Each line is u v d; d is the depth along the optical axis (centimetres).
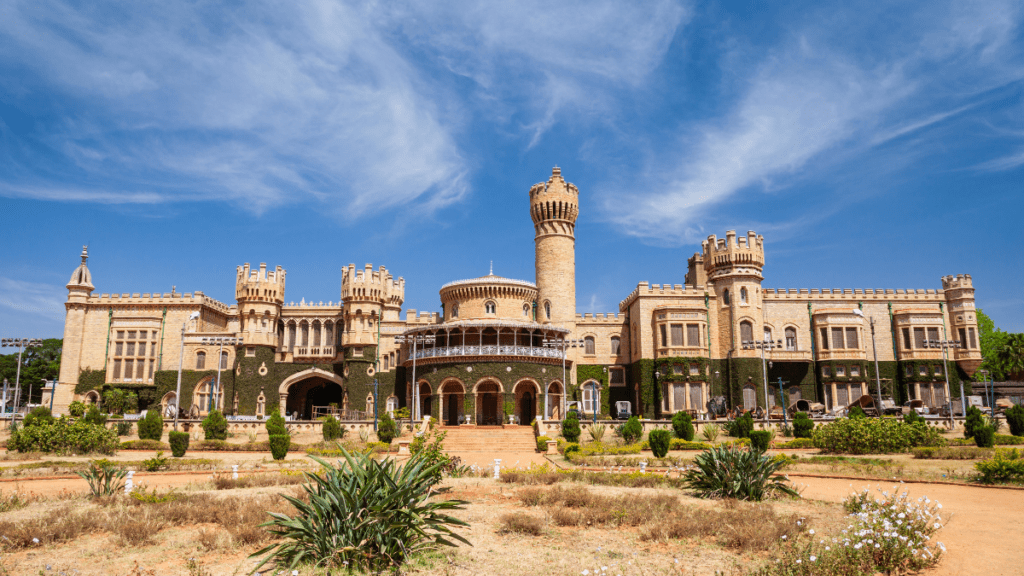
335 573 1170
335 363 7181
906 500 1698
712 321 6875
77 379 7094
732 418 5797
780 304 7025
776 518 1636
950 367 6775
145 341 7212
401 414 6231
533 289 7100
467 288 6962
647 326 6800
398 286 7762
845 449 3869
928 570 1229
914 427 3941
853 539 1250
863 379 6650
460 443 4875
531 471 2794
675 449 4250
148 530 1487
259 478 2662
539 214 7325
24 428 4056
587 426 5162
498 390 6147
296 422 5462
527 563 1268
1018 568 1241
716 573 1184
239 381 6900
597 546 1409
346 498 1230
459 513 1794
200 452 4450
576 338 7162
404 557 1243
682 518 1633
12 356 10094
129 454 4172
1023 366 7850
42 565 1257
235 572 1190
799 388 6756
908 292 7062
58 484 2697
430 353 6300
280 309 7450
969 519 1723
